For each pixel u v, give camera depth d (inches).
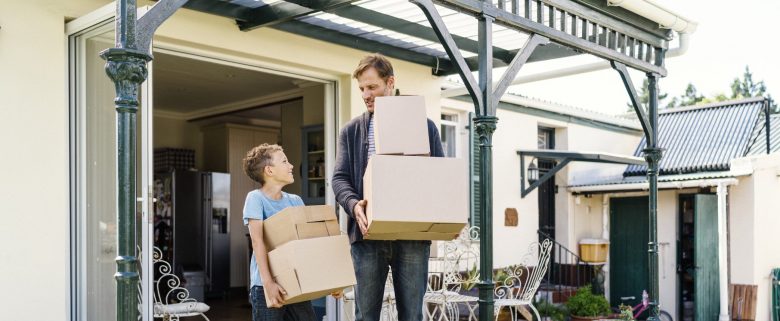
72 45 166.4
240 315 298.2
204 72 271.3
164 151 376.5
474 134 327.9
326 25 214.7
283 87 303.9
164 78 284.0
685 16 225.6
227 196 366.9
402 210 103.4
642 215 400.2
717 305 355.6
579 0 192.9
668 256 391.9
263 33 206.2
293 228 117.2
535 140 372.5
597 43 203.5
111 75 101.8
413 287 115.6
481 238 157.8
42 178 158.7
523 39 237.5
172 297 327.9
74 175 164.9
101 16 151.3
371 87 114.3
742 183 358.9
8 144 154.5
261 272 116.0
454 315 268.7
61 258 160.9
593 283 390.6
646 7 209.0
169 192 346.3
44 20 160.4
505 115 353.4
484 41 160.4
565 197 395.2
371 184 103.3
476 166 327.3
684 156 407.5
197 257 351.9
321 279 113.6
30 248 156.5
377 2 193.6
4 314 152.6
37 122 158.6
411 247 115.5
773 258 370.6
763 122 426.9
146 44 104.0
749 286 352.8
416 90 256.7
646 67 226.2
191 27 188.4
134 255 101.7
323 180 263.0
